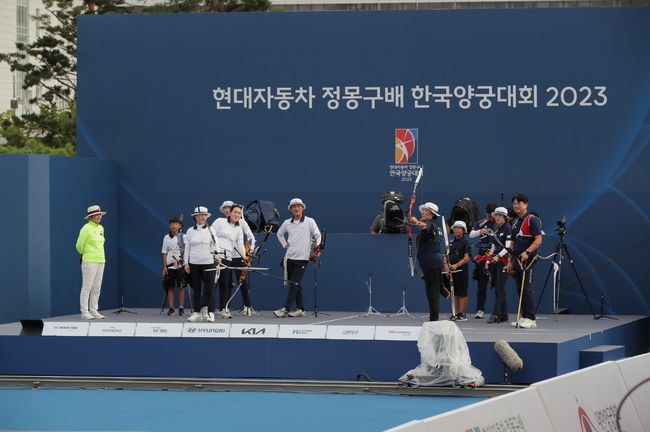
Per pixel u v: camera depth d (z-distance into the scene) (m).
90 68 25.39
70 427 13.61
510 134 24.16
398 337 17.39
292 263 21.11
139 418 14.34
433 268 18.41
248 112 24.94
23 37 60.62
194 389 17.19
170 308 22.42
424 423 8.45
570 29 23.97
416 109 24.44
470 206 23.17
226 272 20.83
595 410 11.18
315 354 17.69
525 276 19.11
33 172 22.69
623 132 23.81
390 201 22.86
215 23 25.02
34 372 18.38
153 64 25.20
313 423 13.90
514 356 16.50
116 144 25.33
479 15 24.22
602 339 19.14
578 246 23.97
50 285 22.84
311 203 24.77
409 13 24.45
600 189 23.89
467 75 24.28
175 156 25.17
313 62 24.72
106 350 18.25
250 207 23.81
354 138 24.61
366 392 16.77
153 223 25.22
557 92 24.00
